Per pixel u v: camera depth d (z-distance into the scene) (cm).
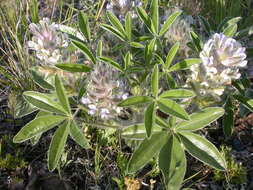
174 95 23
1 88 34
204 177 26
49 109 24
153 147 22
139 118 26
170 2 39
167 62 25
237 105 31
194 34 27
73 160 27
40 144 29
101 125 25
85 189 26
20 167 27
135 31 30
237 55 22
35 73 27
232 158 26
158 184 26
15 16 36
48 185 26
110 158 27
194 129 23
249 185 26
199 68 23
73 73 26
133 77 29
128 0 30
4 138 28
